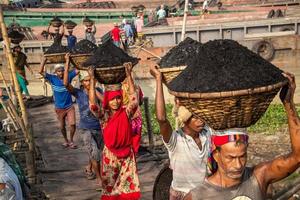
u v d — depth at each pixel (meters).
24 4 34.75
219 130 2.85
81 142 10.88
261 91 2.66
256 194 2.93
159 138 12.23
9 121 9.84
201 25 23.94
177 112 4.53
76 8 34.09
